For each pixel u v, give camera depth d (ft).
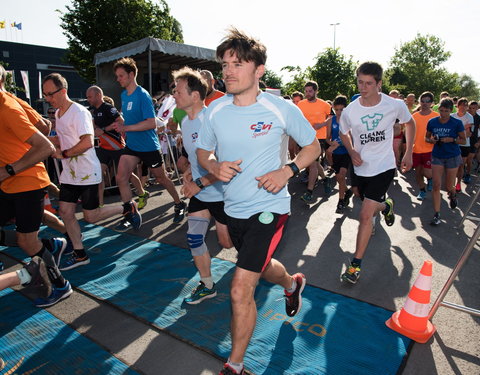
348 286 10.93
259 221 6.68
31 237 9.37
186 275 11.46
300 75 75.92
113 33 76.64
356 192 13.05
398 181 26.58
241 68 6.33
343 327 8.70
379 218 17.07
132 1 78.02
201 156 7.37
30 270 8.34
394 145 29.30
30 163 8.42
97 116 18.03
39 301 9.74
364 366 7.40
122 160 15.14
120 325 8.91
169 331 8.56
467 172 27.25
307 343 8.09
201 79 9.77
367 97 10.97
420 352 7.94
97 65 38.99
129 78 15.46
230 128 6.73
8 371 7.36
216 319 9.07
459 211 19.12
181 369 7.40
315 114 23.48
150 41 30.91
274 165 6.84
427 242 14.67
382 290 10.70
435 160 16.71
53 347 8.07
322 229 16.11
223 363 7.57
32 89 150.41
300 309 9.49
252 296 6.45
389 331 8.59
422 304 8.34
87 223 16.58
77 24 77.00
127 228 15.88
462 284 11.22
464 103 23.82
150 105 15.40
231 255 13.08
